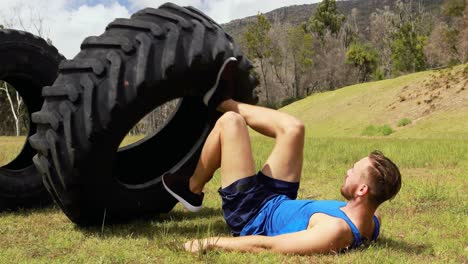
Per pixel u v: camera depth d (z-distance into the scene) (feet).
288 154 11.63
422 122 112.98
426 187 18.88
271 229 10.95
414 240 11.97
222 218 14.94
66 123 11.72
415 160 31.30
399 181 10.48
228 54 12.80
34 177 17.17
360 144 49.34
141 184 13.71
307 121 150.51
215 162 12.05
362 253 10.06
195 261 9.82
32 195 17.08
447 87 123.34
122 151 15.26
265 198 11.27
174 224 13.93
